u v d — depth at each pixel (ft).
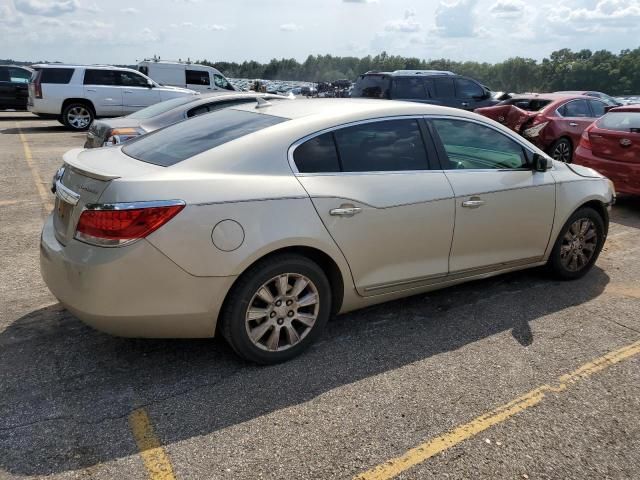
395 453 8.59
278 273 10.48
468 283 15.81
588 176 16.06
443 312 13.79
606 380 10.86
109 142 24.66
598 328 13.14
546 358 11.65
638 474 8.34
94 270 9.15
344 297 11.62
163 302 9.52
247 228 9.89
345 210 10.99
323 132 11.32
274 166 10.61
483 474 8.20
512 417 9.59
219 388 10.16
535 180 14.37
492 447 8.80
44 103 52.26
